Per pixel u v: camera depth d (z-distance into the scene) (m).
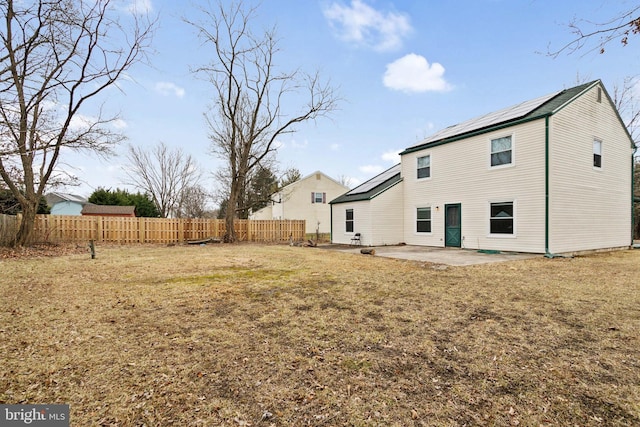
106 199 33.81
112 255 10.77
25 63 8.73
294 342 3.28
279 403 2.22
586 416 2.05
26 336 3.41
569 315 4.06
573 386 2.41
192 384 2.46
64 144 9.54
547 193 10.04
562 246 10.36
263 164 25.83
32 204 11.67
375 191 15.59
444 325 3.75
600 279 6.31
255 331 3.60
